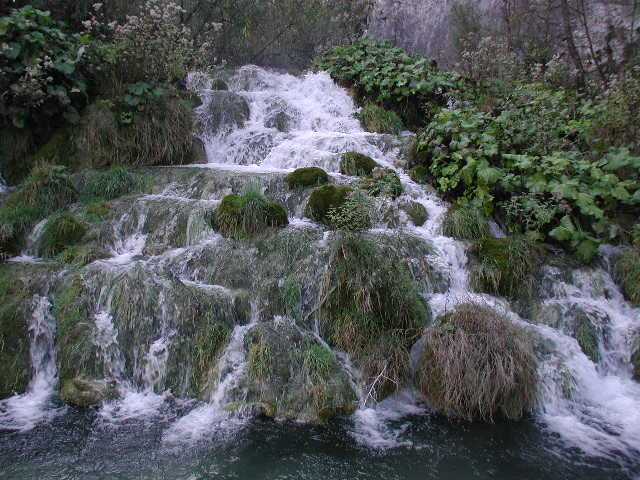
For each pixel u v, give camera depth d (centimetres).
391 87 907
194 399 420
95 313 463
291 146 735
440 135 672
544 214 546
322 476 341
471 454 367
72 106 706
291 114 867
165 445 365
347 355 444
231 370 425
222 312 463
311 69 1077
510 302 506
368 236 520
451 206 608
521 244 533
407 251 520
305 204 577
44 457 350
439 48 1109
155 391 430
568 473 350
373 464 354
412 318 457
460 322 432
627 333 469
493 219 599
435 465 355
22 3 770
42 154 683
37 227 573
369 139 752
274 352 428
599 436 388
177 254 531
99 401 411
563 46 918
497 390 398
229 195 560
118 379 434
